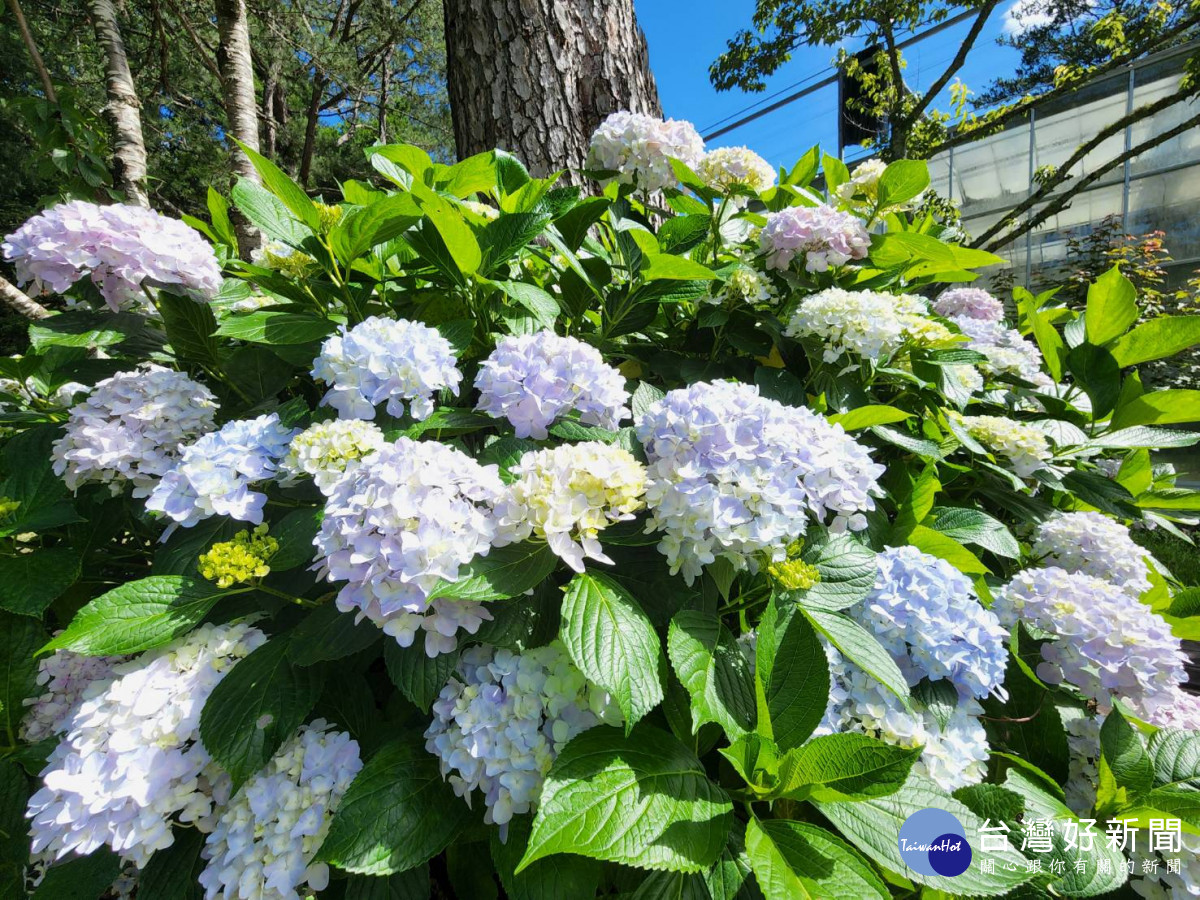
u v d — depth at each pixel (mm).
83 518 1300
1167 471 2373
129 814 908
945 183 13375
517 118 2844
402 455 975
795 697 996
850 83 11875
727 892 861
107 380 1349
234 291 1770
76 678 1275
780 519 1059
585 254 1748
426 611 965
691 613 1072
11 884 1121
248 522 1203
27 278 1396
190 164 11500
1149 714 1339
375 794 949
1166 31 8992
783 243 1867
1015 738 1337
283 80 11352
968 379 1929
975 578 1562
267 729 979
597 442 1111
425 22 11609
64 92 2807
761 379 1666
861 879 809
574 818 809
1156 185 10906
